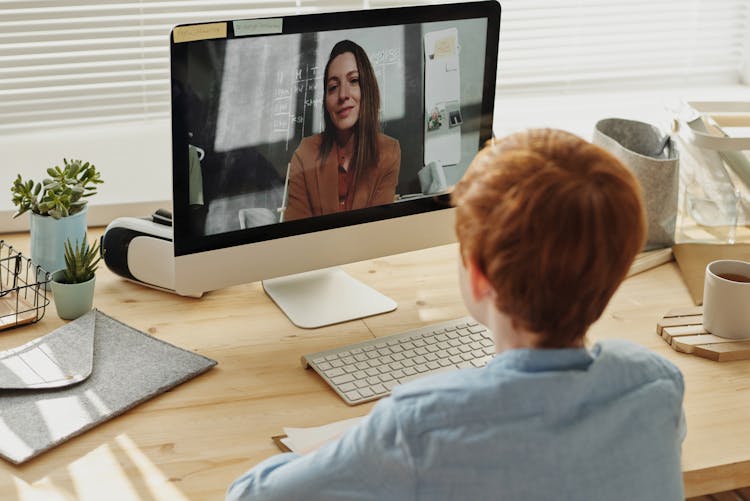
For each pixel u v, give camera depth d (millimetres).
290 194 1480
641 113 2326
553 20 2277
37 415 1240
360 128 1510
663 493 830
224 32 1345
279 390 1345
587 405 818
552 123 2262
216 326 1518
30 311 1508
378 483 825
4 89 1907
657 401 847
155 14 1957
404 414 813
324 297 1611
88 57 1938
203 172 1393
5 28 1862
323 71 1448
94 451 1195
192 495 1121
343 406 1311
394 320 1557
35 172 1892
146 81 2000
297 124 1452
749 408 1331
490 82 1625
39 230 1570
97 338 1434
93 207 1869
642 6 2336
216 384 1354
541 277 771
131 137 2014
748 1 2424
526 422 795
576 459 794
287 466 888
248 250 1472
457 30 1559
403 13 1493
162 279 1594
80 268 1498
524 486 788
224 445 1216
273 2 2035
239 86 1382
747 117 1864
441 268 1754
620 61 2361
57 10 1883
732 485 1224
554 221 754
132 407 1281
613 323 1559
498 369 820
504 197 772
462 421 799
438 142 1598
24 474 1147
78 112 1976
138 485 1134
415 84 1542
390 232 1599
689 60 2416
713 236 1844
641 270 1741
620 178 777
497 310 827
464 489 795
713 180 1821
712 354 1451
